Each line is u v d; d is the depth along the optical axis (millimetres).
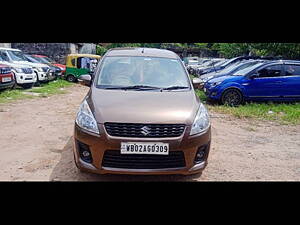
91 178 3602
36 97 9945
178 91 4012
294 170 4180
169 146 3123
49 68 13508
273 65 9086
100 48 31203
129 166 3150
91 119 3258
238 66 10406
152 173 3145
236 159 4523
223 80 9117
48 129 5805
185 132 3205
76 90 12984
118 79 4195
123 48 5246
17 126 5992
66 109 8070
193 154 3254
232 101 9078
